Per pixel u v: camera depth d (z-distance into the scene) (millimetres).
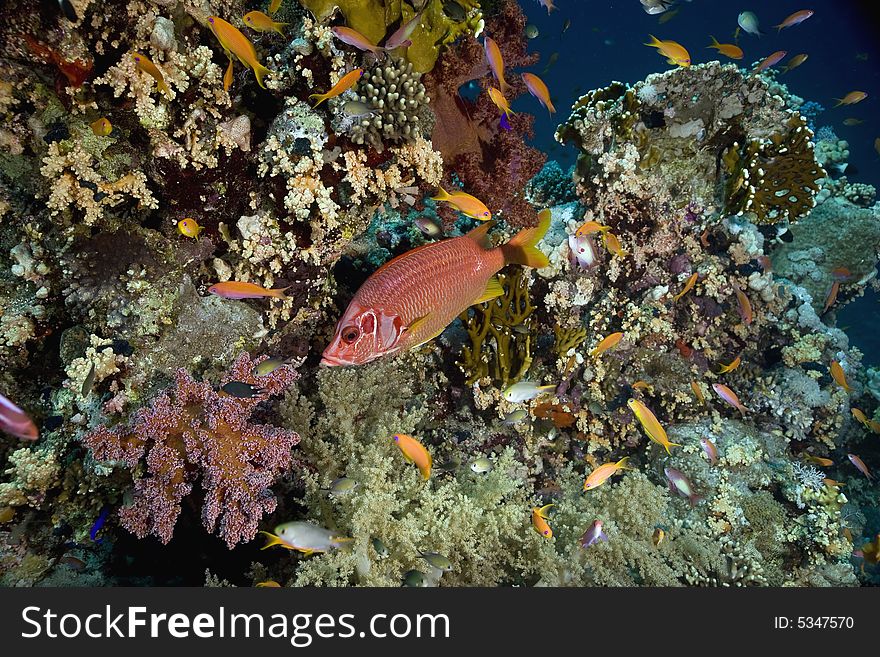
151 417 692
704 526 975
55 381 812
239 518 682
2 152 732
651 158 1156
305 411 864
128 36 729
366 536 736
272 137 770
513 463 895
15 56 699
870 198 1644
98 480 769
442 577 782
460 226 1197
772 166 1140
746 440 1082
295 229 815
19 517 763
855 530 1301
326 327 975
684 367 1112
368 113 760
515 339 1008
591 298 1102
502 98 860
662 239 1145
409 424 876
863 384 1606
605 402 1087
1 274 778
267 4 851
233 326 833
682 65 1090
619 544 853
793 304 1337
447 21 846
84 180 732
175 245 797
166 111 749
